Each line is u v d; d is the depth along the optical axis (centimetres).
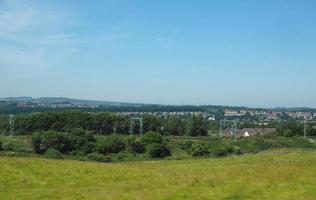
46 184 4097
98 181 4203
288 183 3178
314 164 4222
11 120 18325
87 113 19988
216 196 2958
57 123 18925
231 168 4466
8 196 3500
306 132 19162
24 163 4844
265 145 14138
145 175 4409
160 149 13125
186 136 19075
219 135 19600
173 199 2948
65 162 5147
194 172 4309
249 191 3036
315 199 2730
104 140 13850
